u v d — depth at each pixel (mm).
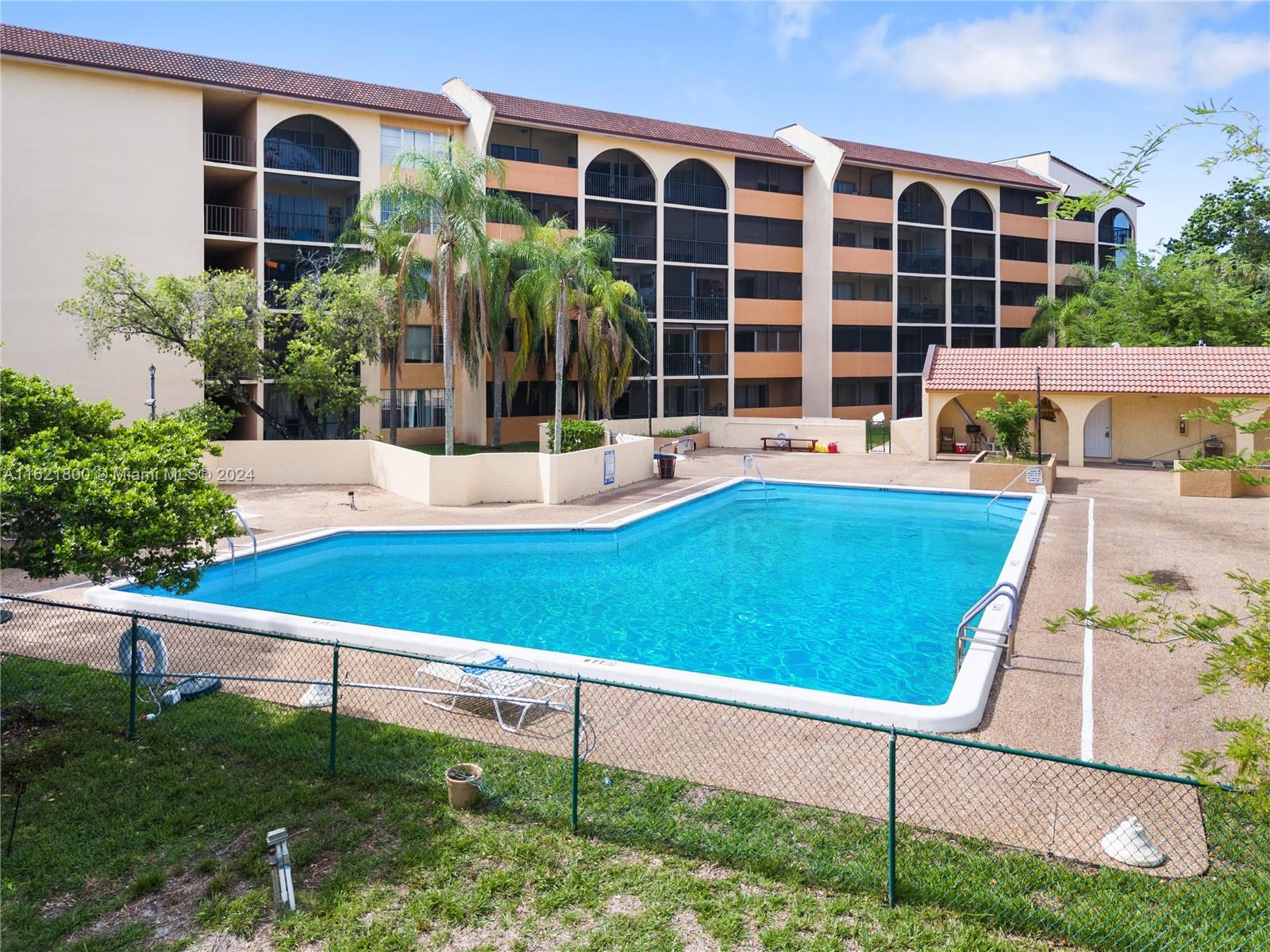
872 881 7395
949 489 29016
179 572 10898
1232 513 24016
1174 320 39969
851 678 13453
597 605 17422
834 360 49625
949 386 35719
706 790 8867
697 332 49562
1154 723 10570
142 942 6801
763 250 48656
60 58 31094
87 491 9578
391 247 32031
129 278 28766
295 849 7949
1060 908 7000
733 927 6879
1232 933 6629
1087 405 33438
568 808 8594
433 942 6773
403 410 40688
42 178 31328
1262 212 40594
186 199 33688
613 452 29750
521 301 35531
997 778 9062
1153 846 7562
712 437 44094
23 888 7465
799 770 9273
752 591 18453
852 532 24719
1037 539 21188
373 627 13766
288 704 11234
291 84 36312
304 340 31297
